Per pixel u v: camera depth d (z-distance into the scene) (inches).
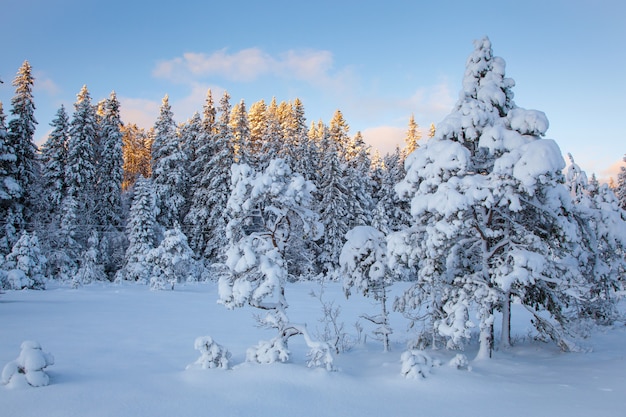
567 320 474.0
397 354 464.4
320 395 272.2
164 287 1122.7
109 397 244.4
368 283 498.6
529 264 392.5
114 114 1628.9
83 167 1453.0
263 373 308.3
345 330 643.5
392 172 2000.5
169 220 1606.8
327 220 1582.2
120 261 1502.2
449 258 460.1
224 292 360.5
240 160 1582.2
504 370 377.1
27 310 653.3
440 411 248.5
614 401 271.4
